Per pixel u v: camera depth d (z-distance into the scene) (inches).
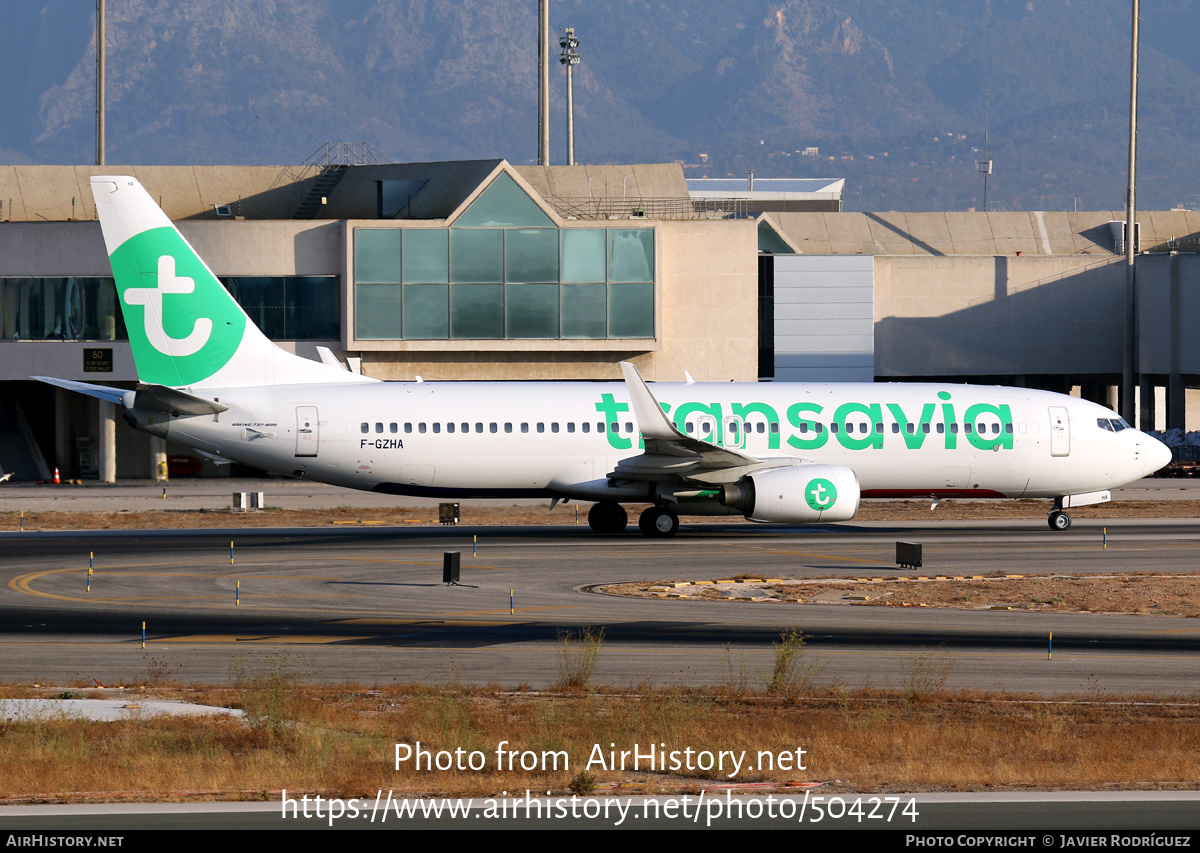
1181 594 5551.2
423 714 3314.5
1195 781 2795.3
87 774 2748.5
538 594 5487.2
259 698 3417.8
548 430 7460.6
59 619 4921.3
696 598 5418.3
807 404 7706.7
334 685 3806.6
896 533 7755.9
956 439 7741.1
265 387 7406.5
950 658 4247.0
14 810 2522.1
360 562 6412.4
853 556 6663.4
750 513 7293.3
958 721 3390.7
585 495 7573.8
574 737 3161.9
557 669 4037.9
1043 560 6530.5
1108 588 5689.0
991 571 6171.3
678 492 7465.6
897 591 5605.3
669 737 3132.4
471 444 7391.7
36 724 3132.4
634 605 5226.4
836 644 4480.8
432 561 6446.9
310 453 7308.1
